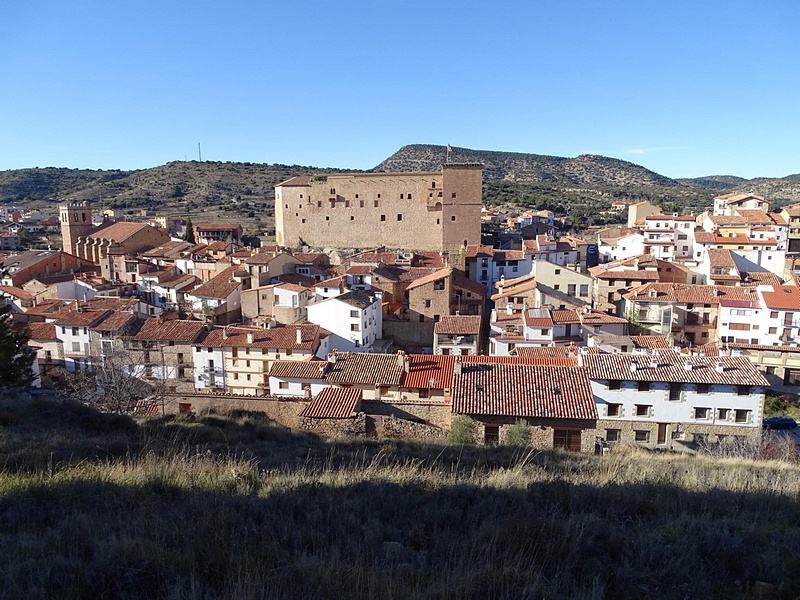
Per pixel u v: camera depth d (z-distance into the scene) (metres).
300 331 68.81
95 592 9.84
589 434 39.88
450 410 44.16
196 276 113.62
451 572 10.52
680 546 11.79
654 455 33.97
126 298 91.56
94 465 19.05
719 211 165.38
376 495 15.93
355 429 40.59
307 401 47.66
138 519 13.05
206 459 20.84
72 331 73.31
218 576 10.30
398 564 10.82
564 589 10.02
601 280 92.31
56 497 15.14
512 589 9.77
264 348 69.12
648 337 66.75
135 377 59.88
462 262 111.25
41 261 122.75
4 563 10.67
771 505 15.67
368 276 96.81
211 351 70.31
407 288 94.25
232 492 16.30
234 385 70.25
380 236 140.75
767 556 11.39
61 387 70.88
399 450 28.50
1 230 193.62
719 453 39.34
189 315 95.56
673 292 82.38
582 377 44.22
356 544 11.88
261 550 11.32
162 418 36.94
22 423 29.34
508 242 145.12
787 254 128.38
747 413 44.62
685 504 15.51
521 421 39.16
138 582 10.01
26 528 12.80
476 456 27.41
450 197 131.75
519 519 12.98
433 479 18.27
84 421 31.72
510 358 55.88
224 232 176.00
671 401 45.59
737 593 10.34
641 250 126.56
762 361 71.44
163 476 17.33
